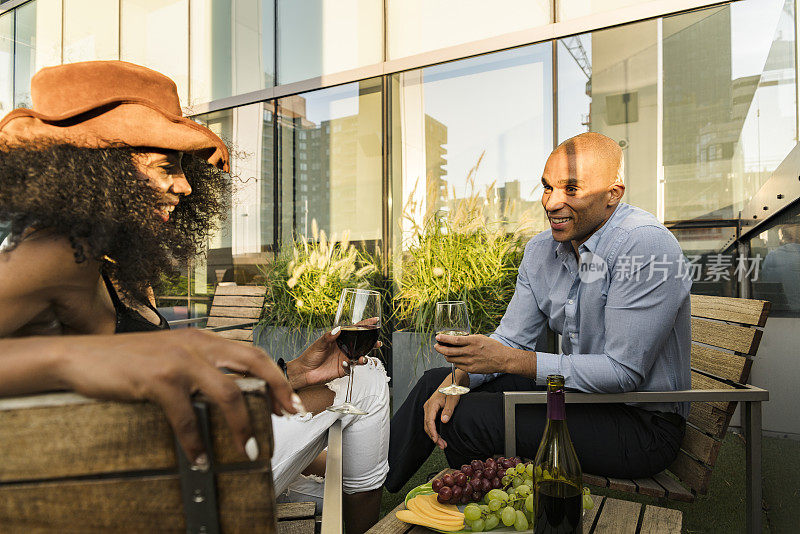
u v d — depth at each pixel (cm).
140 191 76
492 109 458
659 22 393
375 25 508
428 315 361
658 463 159
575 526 95
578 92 423
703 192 379
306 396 126
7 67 693
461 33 471
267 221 550
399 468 179
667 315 159
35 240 59
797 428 192
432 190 481
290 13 547
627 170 404
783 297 242
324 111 530
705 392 154
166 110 95
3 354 31
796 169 222
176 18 602
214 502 31
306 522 119
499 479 121
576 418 162
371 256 500
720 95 374
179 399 30
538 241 212
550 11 433
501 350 162
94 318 77
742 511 208
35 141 68
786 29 346
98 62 88
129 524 31
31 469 30
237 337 420
